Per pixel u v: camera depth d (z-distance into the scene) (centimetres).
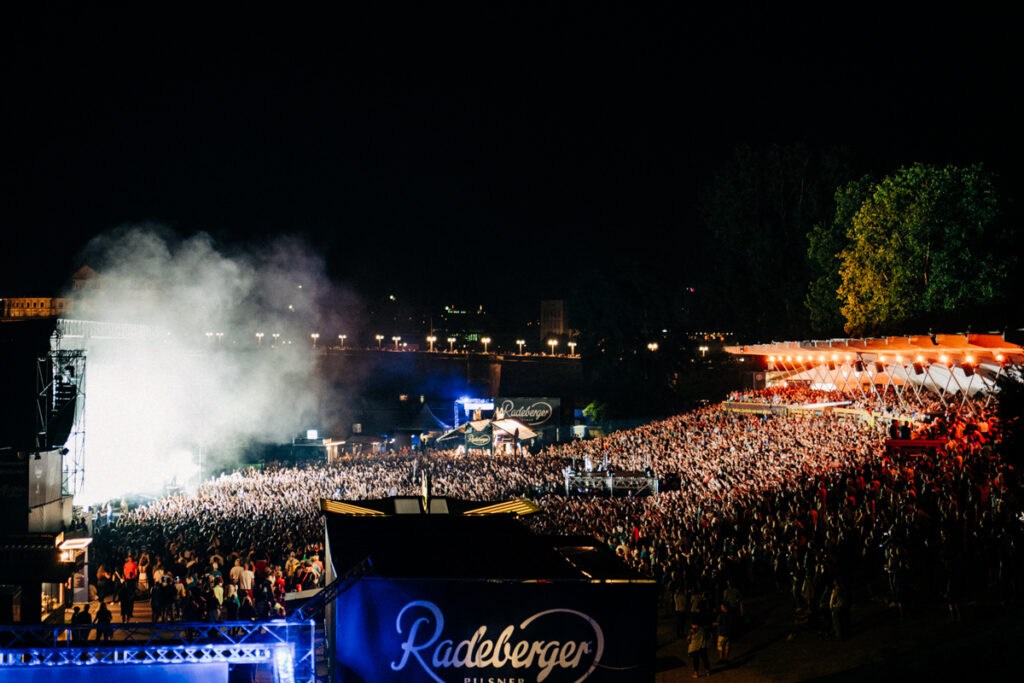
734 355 11281
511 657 1190
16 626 1329
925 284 6259
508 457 8038
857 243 6688
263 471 9275
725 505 4012
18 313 12125
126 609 3102
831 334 8188
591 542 1441
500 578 1198
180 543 4188
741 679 2364
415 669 1182
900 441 4419
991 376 5066
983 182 6088
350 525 1488
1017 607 2428
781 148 10000
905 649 2338
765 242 10000
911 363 6172
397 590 1189
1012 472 3050
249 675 1453
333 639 1236
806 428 6188
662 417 12200
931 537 2819
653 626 1206
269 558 3788
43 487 3678
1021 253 6456
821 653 2442
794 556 2834
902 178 6388
